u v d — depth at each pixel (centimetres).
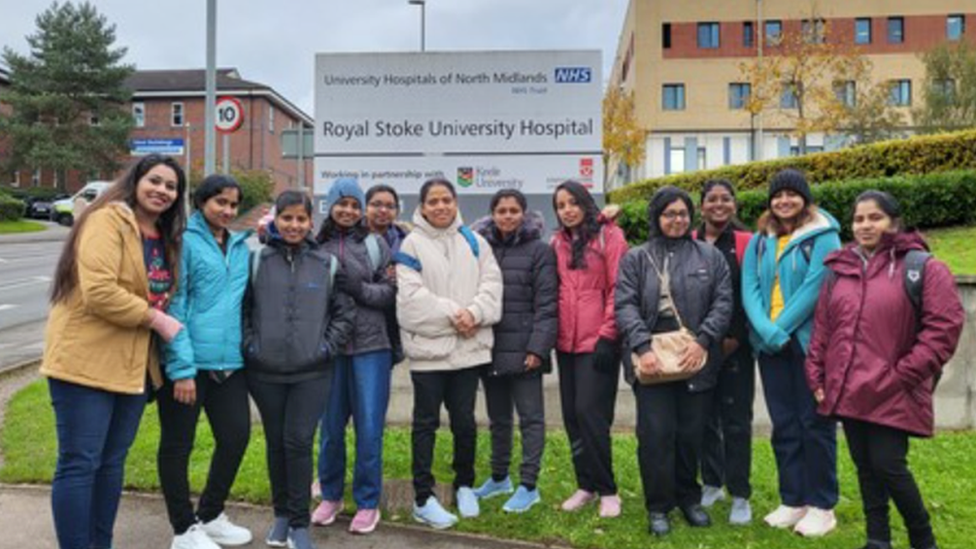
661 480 437
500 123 778
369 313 450
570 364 486
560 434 618
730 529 449
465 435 477
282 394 417
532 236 482
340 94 784
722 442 493
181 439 409
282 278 413
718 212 478
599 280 471
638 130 3319
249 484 509
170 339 376
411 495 491
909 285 387
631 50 4059
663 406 437
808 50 2859
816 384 415
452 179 778
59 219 4069
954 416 606
